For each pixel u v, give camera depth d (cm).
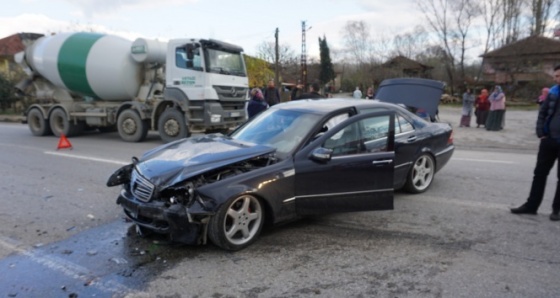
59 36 1365
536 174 515
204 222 390
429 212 538
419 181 630
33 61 1391
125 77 1250
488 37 4719
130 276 366
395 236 455
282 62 5491
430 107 888
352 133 486
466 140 1309
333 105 532
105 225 496
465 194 627
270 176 427
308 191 452
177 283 353
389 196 493
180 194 401
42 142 1272
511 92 4241
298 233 464
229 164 425
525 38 4344
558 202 502
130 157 967
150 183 415
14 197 620
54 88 1446
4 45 3319
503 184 692
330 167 458
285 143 475
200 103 1130
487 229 475
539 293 331
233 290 341
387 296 329
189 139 523
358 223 496
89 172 797
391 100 917
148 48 1208
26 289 345
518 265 381
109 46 1264
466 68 5006
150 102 1266
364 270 373
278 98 1220
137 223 430
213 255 407
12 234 469
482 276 360
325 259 397
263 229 472
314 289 341
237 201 414
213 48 1140
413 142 603
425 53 5328
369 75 5366
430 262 388
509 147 1171
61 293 338
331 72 6762
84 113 1345
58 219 519
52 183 708
